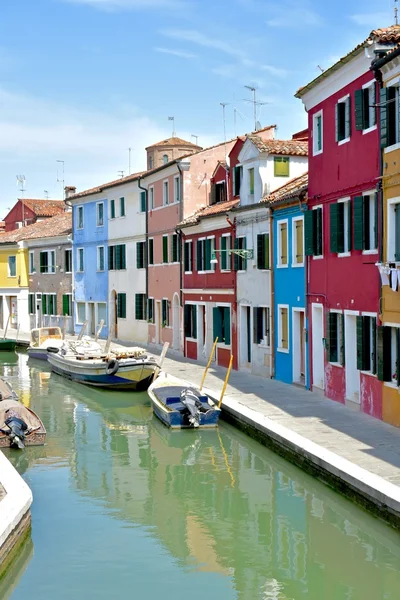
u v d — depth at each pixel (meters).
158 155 47.19
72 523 12.62
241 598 9.84
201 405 19.06
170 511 13.11
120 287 39.50
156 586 10.23
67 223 48.28
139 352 26.53
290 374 22.36
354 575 10.37
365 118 16.89
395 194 15.42
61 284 45.66
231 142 32.75
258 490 14.00
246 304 25.42
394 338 15.84
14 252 49.50
